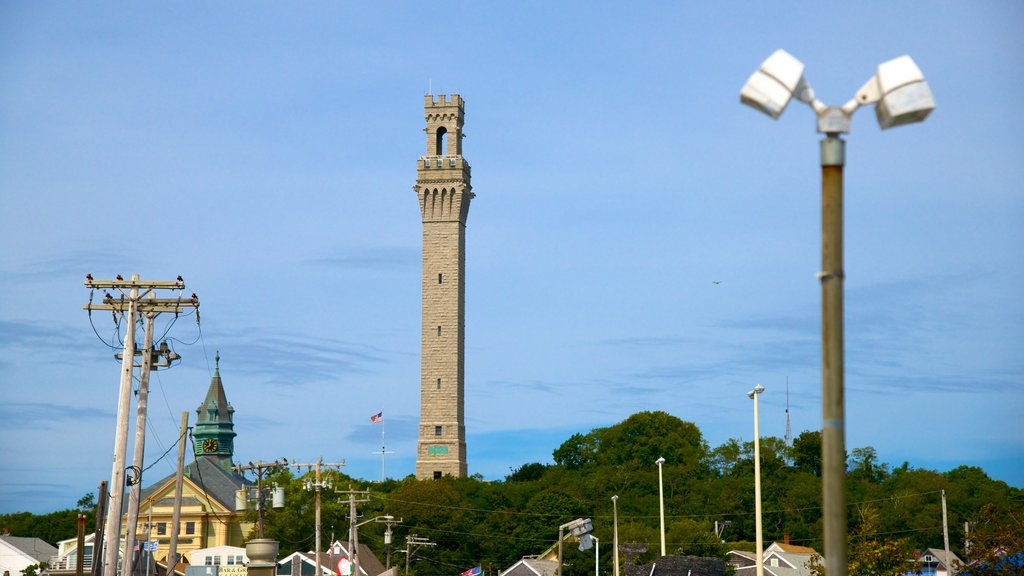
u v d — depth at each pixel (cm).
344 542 15250
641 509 18538
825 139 1582
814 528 17162
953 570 11669
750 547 15762
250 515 18088
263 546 6444
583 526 5372
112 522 6181
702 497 18688
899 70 1577
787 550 14538
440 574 16900
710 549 14300
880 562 7988
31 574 12744
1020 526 7244
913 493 16638
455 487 19588
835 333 1545
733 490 18375
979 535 7412
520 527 17175
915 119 1589
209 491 18625
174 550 7150
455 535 17275
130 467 6544
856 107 1588
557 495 17575
